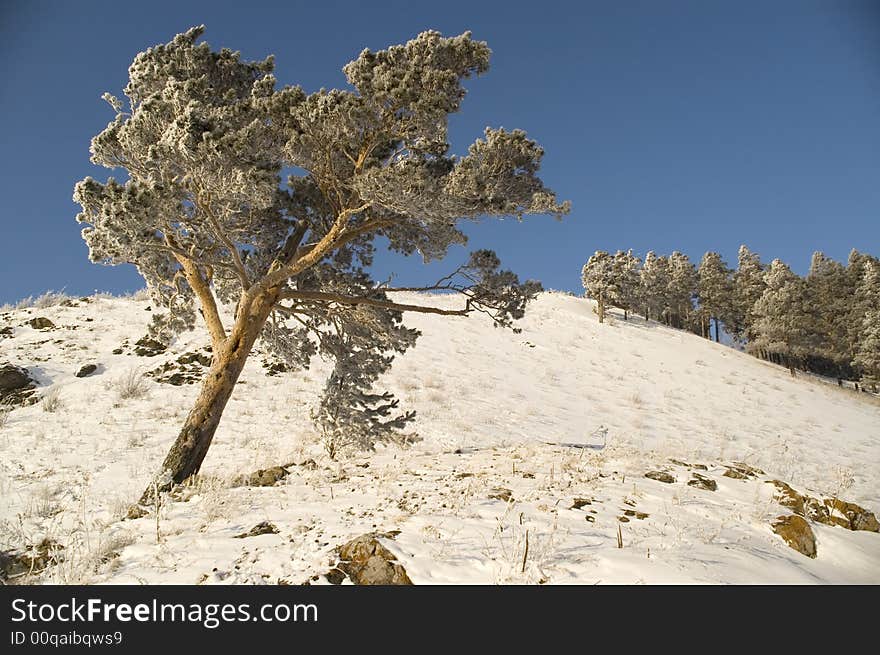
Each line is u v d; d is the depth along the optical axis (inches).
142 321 928.9
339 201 390.3
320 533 210.5
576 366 1201.4
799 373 2044.8
